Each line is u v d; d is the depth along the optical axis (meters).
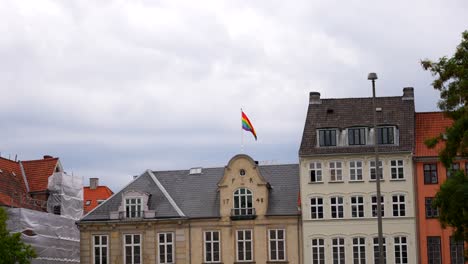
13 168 101.50
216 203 88.94
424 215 84.19
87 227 89.81
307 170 86.44
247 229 87.00
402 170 85.06
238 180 87.94
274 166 91.25
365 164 85.56
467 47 58.78
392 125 86.12
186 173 93.19
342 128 87.19
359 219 84.81
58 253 95.62
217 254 87.19
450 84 58.97
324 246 85.00
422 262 83.38
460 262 82.81
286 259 85.62
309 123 88.94
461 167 83.88
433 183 84.38
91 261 89.12
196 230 87.81
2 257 71.69
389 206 84.69
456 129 57.41
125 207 89.31
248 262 86.31
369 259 84.25
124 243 89.00
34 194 100.56
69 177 101.88
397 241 84.12
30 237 90.00
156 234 88.62
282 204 87.31
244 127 89.44
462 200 55.72
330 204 85.56
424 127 88.00
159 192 90.56
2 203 91.56
